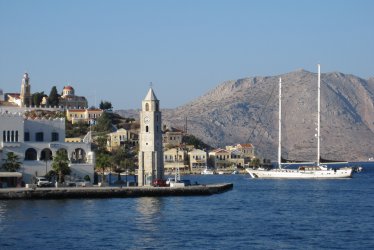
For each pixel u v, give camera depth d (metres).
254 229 133.00
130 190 191.62
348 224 141.25
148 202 178.62
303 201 196.38
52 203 173.00
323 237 123.75
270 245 115.31
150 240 119.00
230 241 118.81
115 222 139.75
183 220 144.50
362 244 116.62
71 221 140.50
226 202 186.00
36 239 119.38
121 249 111.00
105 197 188.38
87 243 115.88
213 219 147.00
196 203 179.38
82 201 178.75
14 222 138.50
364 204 187.62
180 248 112.06
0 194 178.88
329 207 177.75
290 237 123.62
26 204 170.25
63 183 198.88
